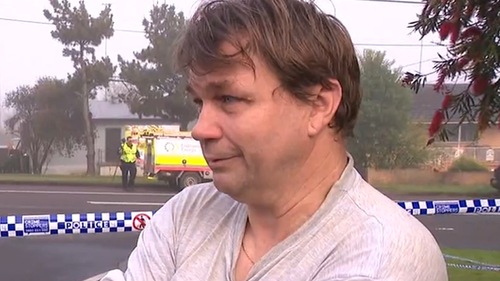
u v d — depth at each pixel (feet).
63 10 78.89
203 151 2.99
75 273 19.40
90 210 41.22
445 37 5.50
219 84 2.84
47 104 80.74
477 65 5.54
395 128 69.56
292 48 2.81
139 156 56.08
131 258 3.79
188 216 3.62
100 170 80.38
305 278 2.88
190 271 3.39
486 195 60.49
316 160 3.05
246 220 3.40
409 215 3.03
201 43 2.84
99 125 82.99
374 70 68.80
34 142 81.05
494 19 5.30
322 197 3.09
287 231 3.12
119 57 79.51
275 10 2.85
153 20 77.41
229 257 3.32
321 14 3.03
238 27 2.80
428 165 70.90
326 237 2.93
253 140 2.85
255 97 2.82
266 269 3.00
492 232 31.40
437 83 5.90
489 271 18.13
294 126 2.90
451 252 23.36
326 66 2.90
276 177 2.97
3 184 61.46
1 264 20.44
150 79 77.41
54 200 46.19
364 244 2.78
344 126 3.12
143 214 13.64
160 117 78.02
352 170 3.19
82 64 79.46
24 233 13.17
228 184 2.97
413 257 2.68
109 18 78.59
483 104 5.62
